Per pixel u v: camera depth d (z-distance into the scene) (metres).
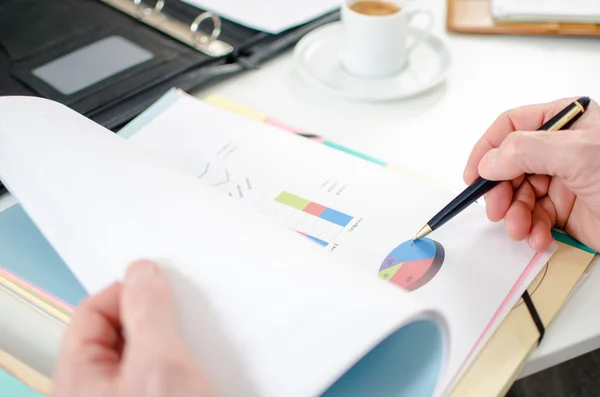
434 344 0.28
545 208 0.41
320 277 0.27
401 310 0.26
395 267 0.37
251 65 0.64
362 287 0.27
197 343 0.24
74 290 0.36
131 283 0.25
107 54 0.64
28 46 0.66
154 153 0.49
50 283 0.37
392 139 0.53
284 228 0.31
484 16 0.73
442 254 0.38
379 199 0.43
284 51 0.67
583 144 0.35
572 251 0.39
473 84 0.61
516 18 0.70
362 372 0.28
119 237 0.30
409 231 0.40
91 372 0.23
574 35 0.68
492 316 0.33
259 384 0.23
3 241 0.40
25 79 0.60
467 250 0.38
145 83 0.59
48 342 0.34
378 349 0.29
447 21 0.72
